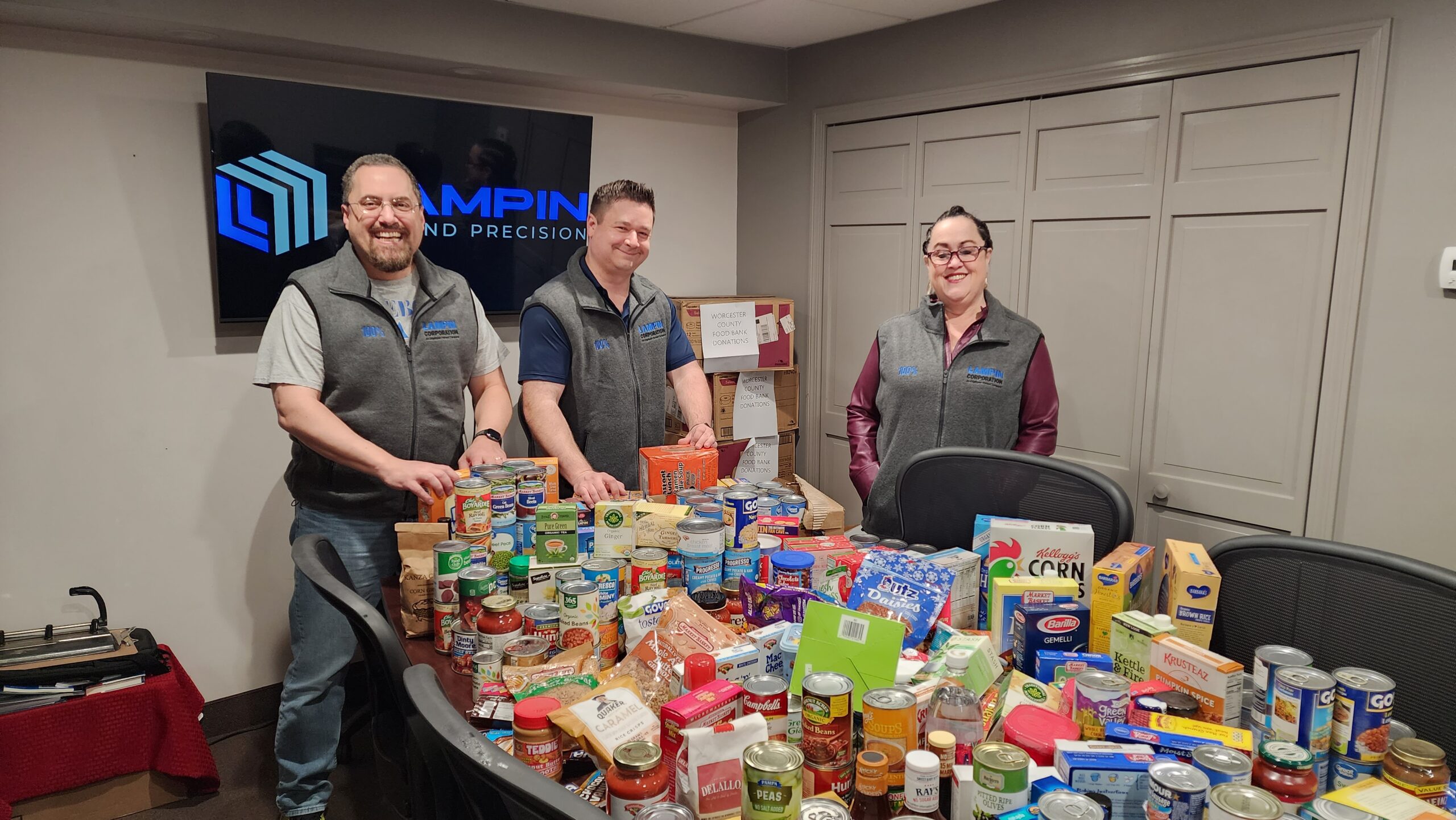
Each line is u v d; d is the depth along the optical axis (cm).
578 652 139
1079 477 191
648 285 271
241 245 278
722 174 419
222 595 293
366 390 220
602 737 112
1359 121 233
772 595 144
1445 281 220
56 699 230
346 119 293
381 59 294
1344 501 246
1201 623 141
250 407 293
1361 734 106
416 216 219
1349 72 234
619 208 242
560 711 116
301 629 216
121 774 241
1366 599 140
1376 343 237
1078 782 102
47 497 261
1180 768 96
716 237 421
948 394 249
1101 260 296
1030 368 248
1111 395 298
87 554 269
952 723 109
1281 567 150
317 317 213
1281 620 149
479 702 133
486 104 330
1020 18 307
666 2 307
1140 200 283
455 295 235
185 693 254
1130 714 117
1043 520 195
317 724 220
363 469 200
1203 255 270
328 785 226
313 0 266
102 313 264
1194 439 278
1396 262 231
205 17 247
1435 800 101
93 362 264
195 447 284
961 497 206
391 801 157
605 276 254
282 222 285
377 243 214
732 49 372
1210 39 261
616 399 260
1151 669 126
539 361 249
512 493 170
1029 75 306
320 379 217
